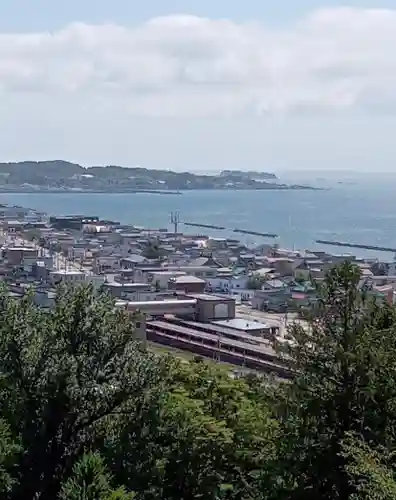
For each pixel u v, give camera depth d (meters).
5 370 27.59
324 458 26.12
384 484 19.95
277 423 28.52
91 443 27.78
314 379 27.06
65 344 28.09
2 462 24.55
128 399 28.06
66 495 22.00
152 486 27.61
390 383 25.94
